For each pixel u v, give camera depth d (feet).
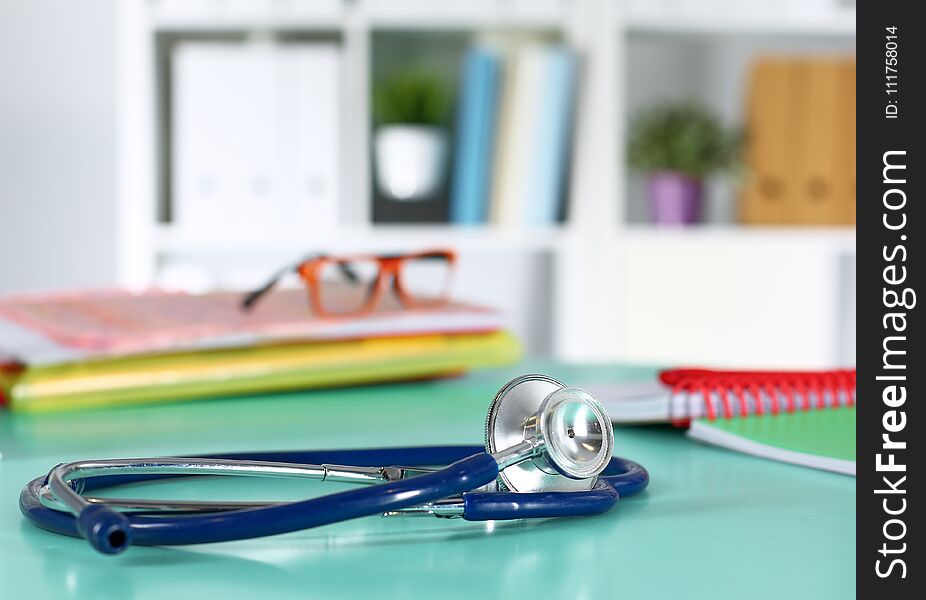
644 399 1.70
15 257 7.17
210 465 1.07
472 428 1.88
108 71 7.12
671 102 8.24
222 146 6.66
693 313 7.04
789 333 7.06
